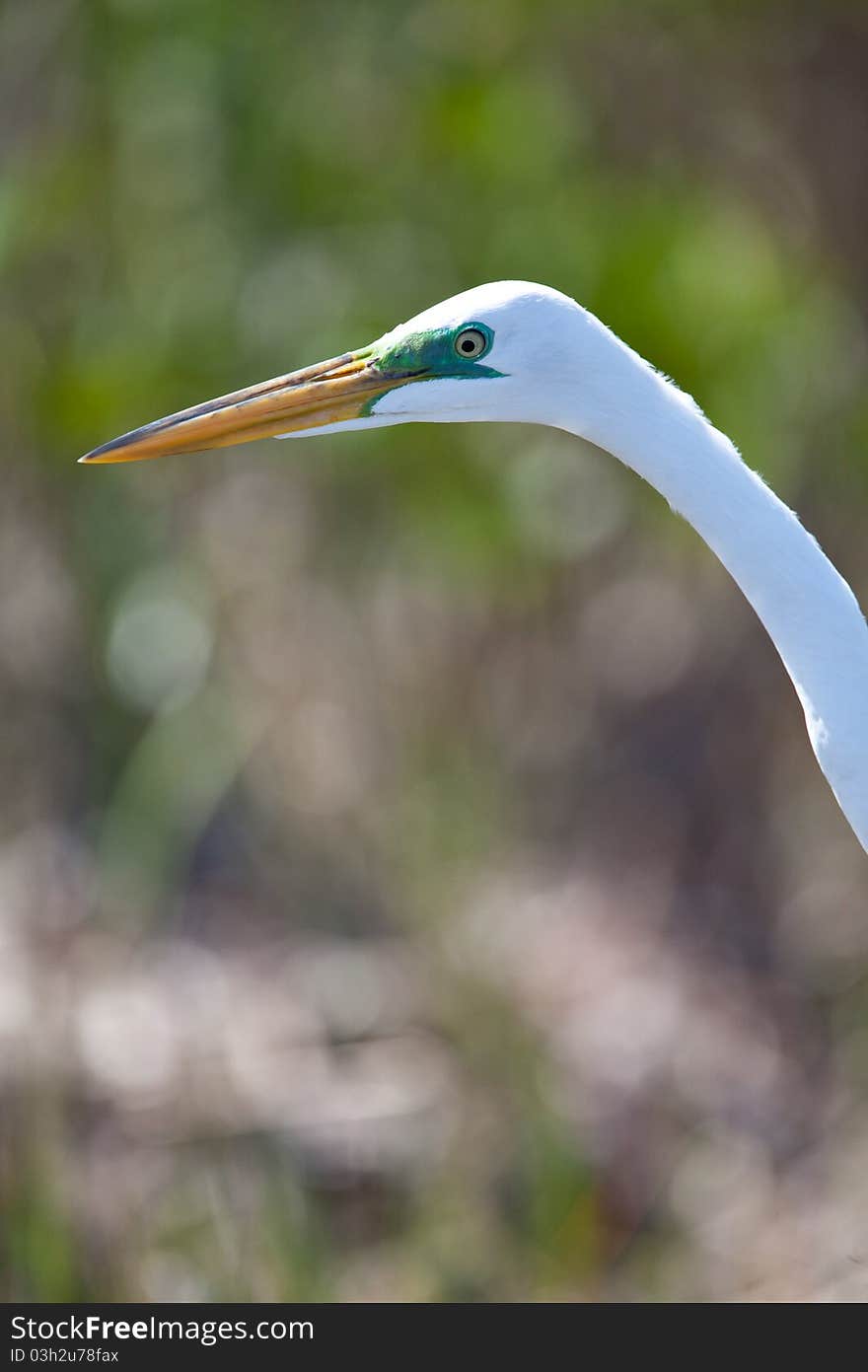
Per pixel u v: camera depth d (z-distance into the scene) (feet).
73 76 33.96
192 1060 33.78
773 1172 35.53
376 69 33.12
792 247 40.22
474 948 37.58
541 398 17.04
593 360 16.76
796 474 40.29
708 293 32.35
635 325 31.63
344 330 31.94
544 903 43.16
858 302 42.34
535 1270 31.65
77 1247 28.89
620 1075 37.42
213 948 38.96
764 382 33.78
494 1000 36.09
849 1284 31.24
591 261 31.99
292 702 40.91
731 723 46.19
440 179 32.71
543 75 34.78
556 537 36.96
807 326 35.63
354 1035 36.09
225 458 39.81
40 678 41.04
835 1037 40.01
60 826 40.75
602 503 37.96
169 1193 30.73
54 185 33.32
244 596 40.50
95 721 41.04
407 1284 31.24
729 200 39.01
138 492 38.68
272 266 32.83
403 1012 36.65
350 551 39.65
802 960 42.37
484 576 37.63
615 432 16.80
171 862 39.37
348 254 32.73
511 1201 32.81
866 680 16.65
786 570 16.53
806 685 16.79
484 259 32.42
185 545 39.47
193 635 37.96
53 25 33.99
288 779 41.57
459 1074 34.96
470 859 40.47
